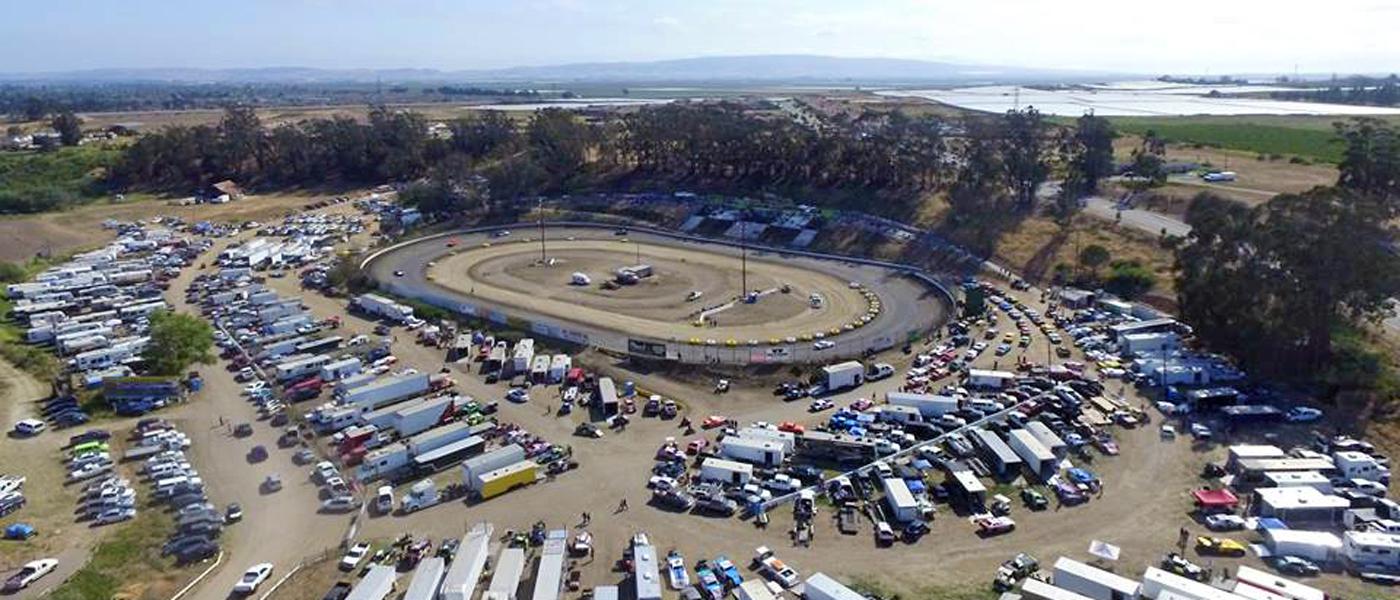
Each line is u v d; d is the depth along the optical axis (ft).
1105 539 218.38
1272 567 204.23
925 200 562.25
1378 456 252.62
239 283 486.38
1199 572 201.26
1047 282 435.12
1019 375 320.09
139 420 304.09
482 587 203.72
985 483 247.09
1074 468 250.98
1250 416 276.82
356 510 241.96
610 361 351.46
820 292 440.45
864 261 494.18
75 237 617.62
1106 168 596.70
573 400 314.76
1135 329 352.49
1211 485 242.37
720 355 352.49
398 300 444.55
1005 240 489.67
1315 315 293.23
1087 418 282.97
